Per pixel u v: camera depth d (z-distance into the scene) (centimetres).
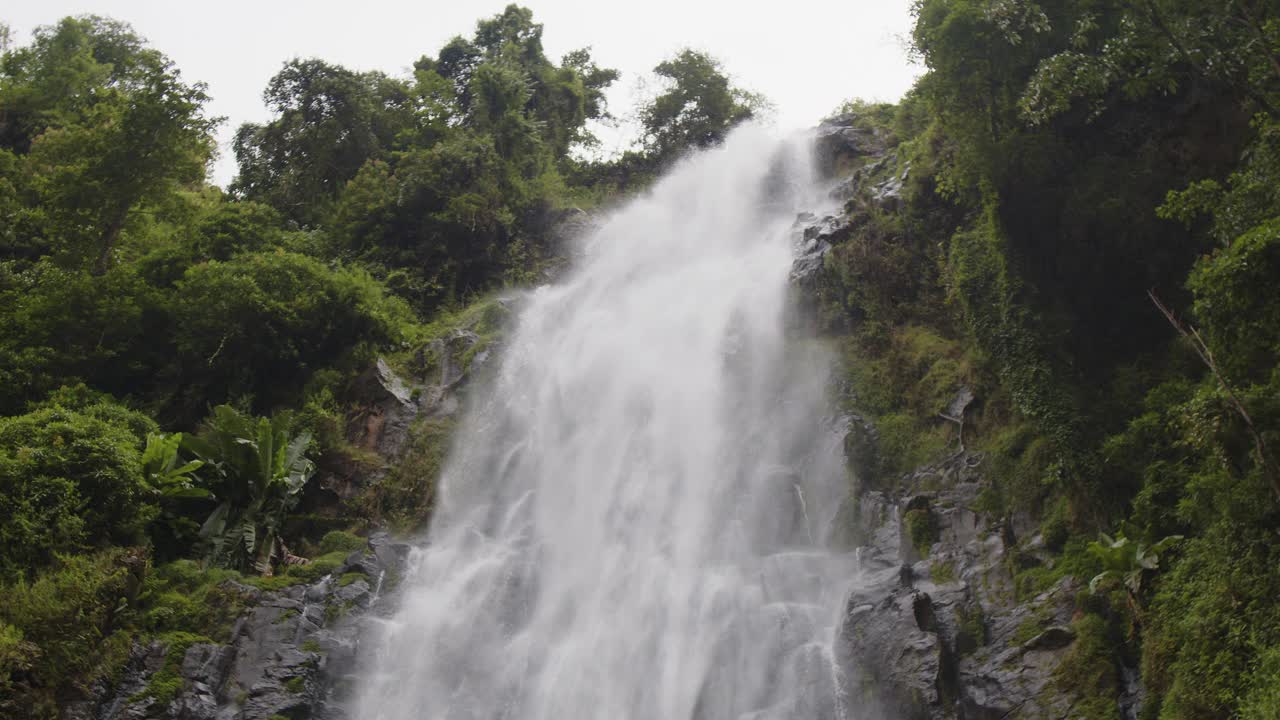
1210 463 1694
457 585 2461
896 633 1934
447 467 2903
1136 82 2144
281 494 2603
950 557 2108
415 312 3547
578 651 2255
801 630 2084
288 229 4044
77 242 3344
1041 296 2253
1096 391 2136
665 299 3481
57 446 2294
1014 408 2255
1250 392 1589
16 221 3625
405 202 3812
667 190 4416
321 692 2156
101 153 3369
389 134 4444
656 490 2639
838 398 2619
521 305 3547
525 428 3044
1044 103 2222
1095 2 2288
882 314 2762
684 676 2128
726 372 2925
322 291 3177
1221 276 1603
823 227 3141
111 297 3117
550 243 4044
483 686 2225
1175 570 1695
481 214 3812
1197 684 1545
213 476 2584
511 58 4759
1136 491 1942
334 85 4397
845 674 1947
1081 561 1922
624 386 3052
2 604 1997
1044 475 2095
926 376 2519
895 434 2456
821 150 4031
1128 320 2248
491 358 3228
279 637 2198
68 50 5119
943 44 2336
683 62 4984
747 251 3744
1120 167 2259
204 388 3044
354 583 2391
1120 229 2219
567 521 2680
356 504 2780
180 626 2186
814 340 2848
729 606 2189
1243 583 1548
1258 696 1427
